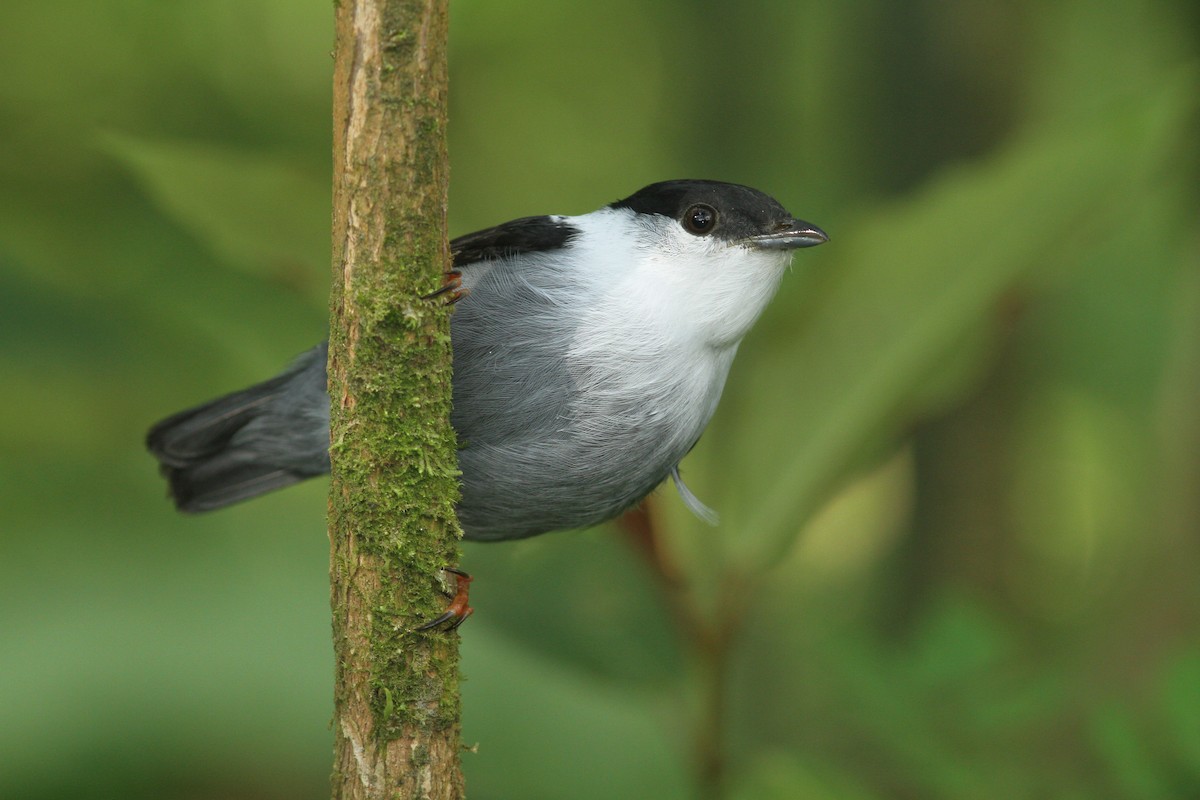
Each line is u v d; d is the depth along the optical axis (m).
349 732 5.23
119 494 10.58
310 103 12.66
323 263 7.23
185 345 10.46
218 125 12.18
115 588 10.14
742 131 13.60
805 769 6.30
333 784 5.28
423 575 5.23
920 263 6.86
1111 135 6.89
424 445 5.23
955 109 11.57
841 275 6.96
